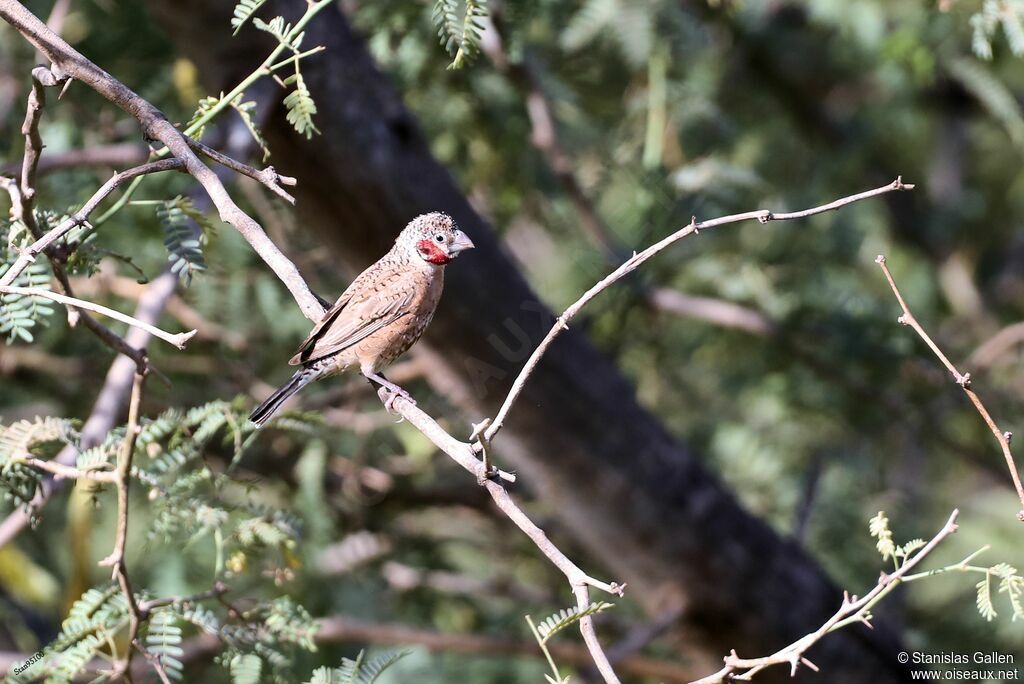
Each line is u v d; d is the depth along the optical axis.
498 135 13.57
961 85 16.55
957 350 14.91
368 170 10.12
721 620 11.84
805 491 13.00
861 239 15.31
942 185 17.83
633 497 11.41
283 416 8.00
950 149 17.75
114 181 6.31
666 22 12.66
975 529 15.19
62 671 6.80
